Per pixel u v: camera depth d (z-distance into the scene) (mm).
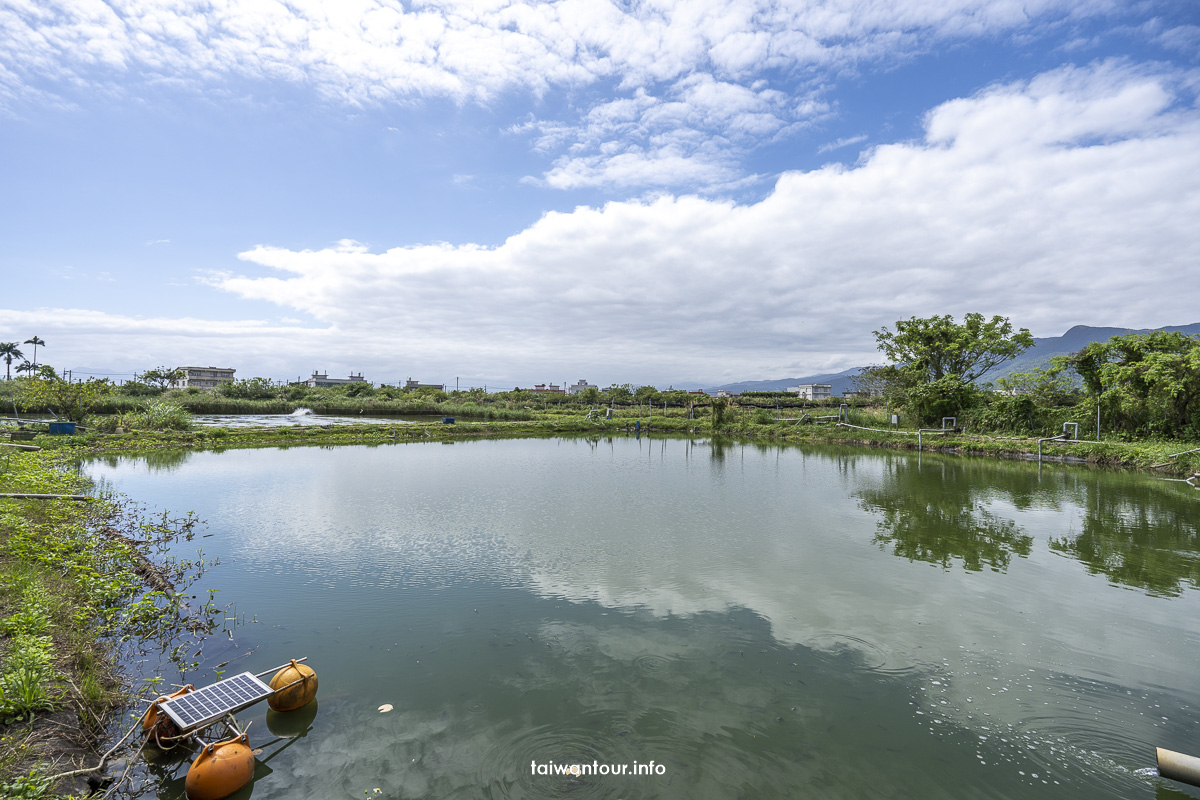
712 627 6383
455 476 17375
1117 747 4340
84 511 10734
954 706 4875
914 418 30359
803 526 10984
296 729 4531
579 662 5586
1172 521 11312
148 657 5719
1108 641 6047
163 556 8938
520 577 8016
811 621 6551
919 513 12133
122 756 4133
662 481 16656
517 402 61281
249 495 13945
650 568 8414
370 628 6359
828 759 4195
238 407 53750
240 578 7949
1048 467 19781
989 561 8773
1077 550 9336
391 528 10734
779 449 26844
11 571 6590
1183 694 5043
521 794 3801
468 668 5477
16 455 15422
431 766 4098
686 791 3844
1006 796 3838
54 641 5453
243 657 5699
